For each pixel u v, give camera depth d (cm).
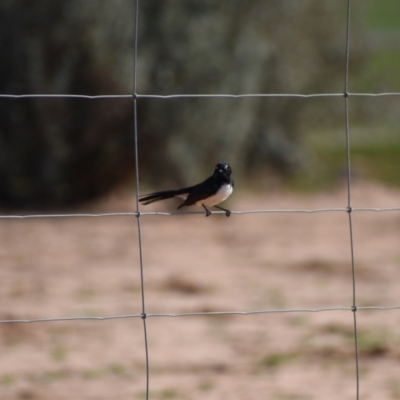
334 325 1323
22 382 1030
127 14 2612
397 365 1098
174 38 2691
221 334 1281
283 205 2941
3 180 2856
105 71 2647
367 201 3019
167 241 2281
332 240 2294
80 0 2552
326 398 960
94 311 1434
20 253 2059
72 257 2014
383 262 1947
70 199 2911
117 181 2917
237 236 2375
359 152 4056
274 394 980
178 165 2800
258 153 3447
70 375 1063
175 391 992
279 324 1342
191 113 2739
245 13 2859
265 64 3203
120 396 974
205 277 1770
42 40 2642
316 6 3375
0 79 2717
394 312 1417
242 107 2825
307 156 3588
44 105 2708
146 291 1617
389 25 7138
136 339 1252
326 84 3575
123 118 2728
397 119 4322
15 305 1472
